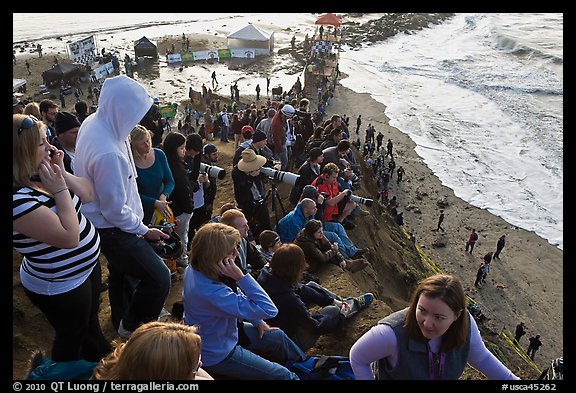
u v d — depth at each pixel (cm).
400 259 1661
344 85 5481
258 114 2061
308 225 812
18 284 716
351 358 360
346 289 776
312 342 639
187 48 6262
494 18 8412
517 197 3462
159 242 562
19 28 7069
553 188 3534
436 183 3638
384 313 693
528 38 7050
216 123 2812
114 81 453
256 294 458
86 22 7681
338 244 923
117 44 6425
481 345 362
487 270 2639
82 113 1047
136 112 454
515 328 2397
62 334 418
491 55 6669
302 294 652
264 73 5488
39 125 345
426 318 326
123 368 280
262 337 525
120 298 589
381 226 1873
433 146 4172
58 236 351
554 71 5856
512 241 3034
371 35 7356
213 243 440
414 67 6162
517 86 5409
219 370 468
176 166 703
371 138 4038
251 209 880
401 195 3484
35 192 350
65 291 391
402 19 8169
